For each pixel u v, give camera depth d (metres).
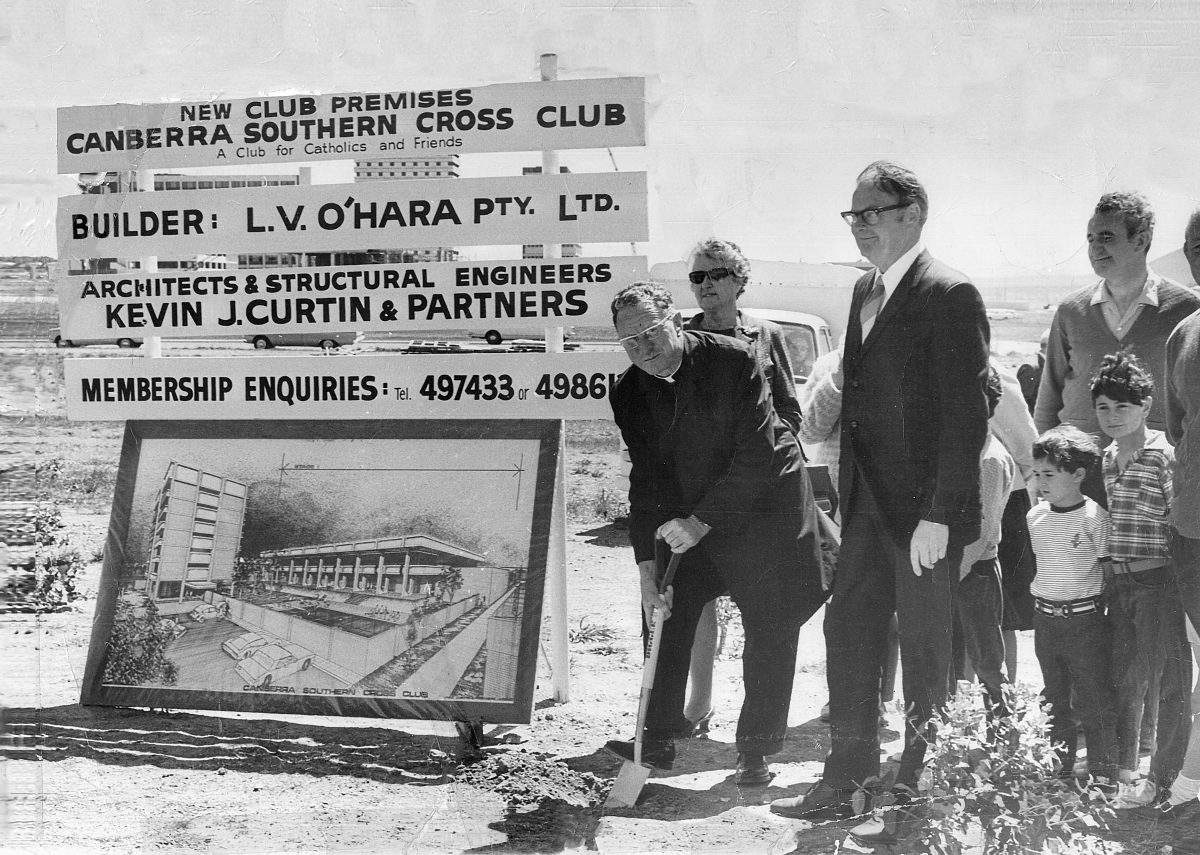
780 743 3.62
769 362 3.60
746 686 3.63
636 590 3.79
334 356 3.86
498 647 3.72
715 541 3.63
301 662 3.84
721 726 3.66
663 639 3.67
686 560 3.65
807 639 3.62
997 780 3.40
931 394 3.52
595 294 3.70
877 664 3.59
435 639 3.76
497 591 3.74
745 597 3.63
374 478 3.84
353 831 3.47
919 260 3.55
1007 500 3.53
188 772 3.74
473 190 3.73
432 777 3.69
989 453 3.54
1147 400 3.48
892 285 3.56
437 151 3.75
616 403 3.66
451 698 3.73
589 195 3.67
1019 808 3.36
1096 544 3.49
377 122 3.77
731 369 3.57
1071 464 3.49
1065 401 3.53
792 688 3.63
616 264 3.68
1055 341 3.54
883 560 3.58
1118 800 3.53
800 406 3.62
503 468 3.77
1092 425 3.50
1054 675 3.56
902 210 3.56
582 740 3.76
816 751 3.62
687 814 3.60
